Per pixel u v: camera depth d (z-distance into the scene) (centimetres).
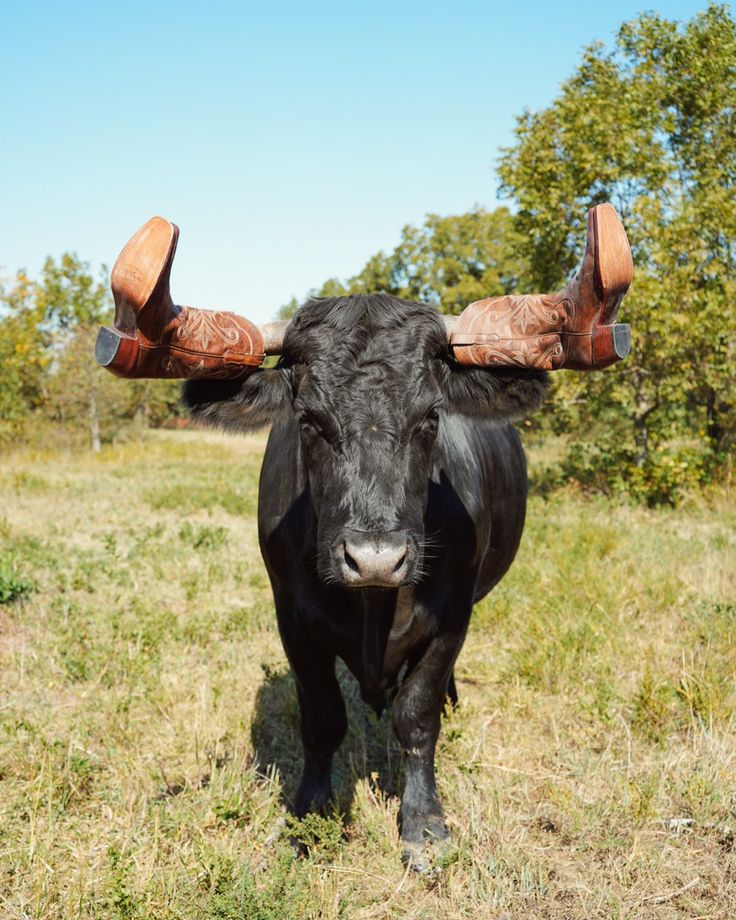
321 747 362
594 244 262
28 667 521
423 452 285
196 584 746
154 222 249
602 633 565
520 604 642
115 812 363
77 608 642
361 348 276
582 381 1254
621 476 1266
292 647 357
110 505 1221
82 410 2598
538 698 482
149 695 475
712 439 1303
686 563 804
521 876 319
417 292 2894
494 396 314
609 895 311
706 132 1380
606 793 383
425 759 354
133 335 260
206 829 354
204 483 1545
